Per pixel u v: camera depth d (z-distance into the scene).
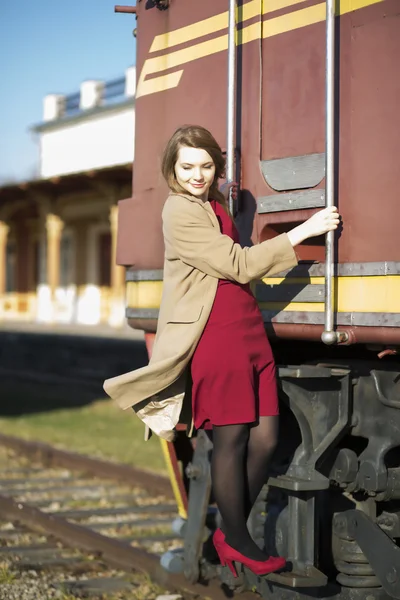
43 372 19.52
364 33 3.45
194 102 4.25
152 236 4.45
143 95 4.59
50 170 33.91
